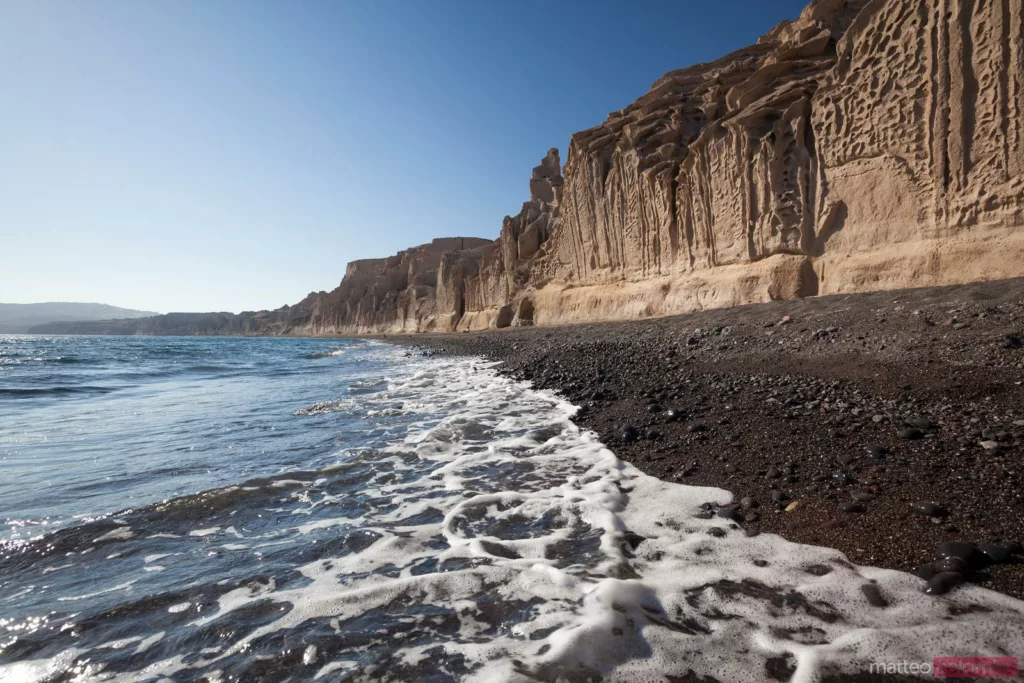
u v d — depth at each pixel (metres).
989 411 4.70
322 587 2.94
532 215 44.72
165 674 2.24
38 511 4.20
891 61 10.98
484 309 47.78
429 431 6.65
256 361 26.42
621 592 2.62
